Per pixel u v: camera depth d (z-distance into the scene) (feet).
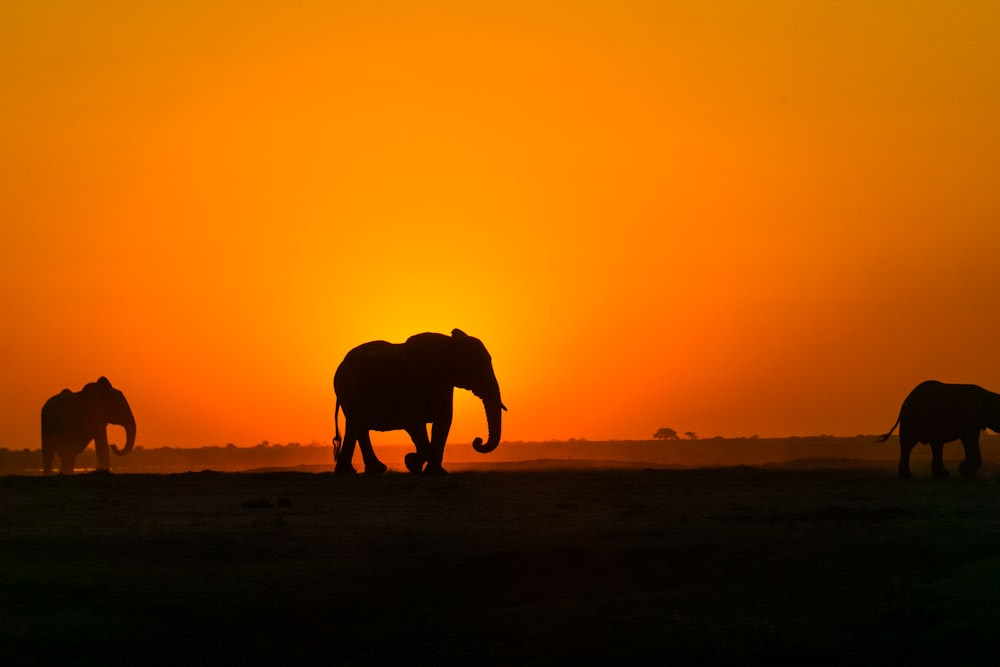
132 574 57.21
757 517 70.03
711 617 53.52
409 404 104.58
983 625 49.73
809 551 60.49
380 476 97.71
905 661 49.14
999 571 54.13
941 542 61.67
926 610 52.29
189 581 56.29
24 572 57.11
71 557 60.49
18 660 49.47
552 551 60.03
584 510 74.38
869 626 52.01
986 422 101.71
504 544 61.21
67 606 54.39
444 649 50.90
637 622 53.01
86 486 88.22
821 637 50.98
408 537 63.41
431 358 104.73
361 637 52.03
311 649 50.88
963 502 78.84
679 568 59.16
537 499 80.02
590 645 50.67
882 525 66.80
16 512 74.28
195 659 50.16
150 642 51.24
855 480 95.40
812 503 78.07
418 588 56.54
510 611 54.44
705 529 64.69
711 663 49.67
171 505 77.46
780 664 49.55
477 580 57.72
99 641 51.03
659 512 73.20
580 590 57.21
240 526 67.92
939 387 103.45
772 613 53.98
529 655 50.31
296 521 69.92
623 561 59.57
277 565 59.11
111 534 63.72
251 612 53.67
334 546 62.08
